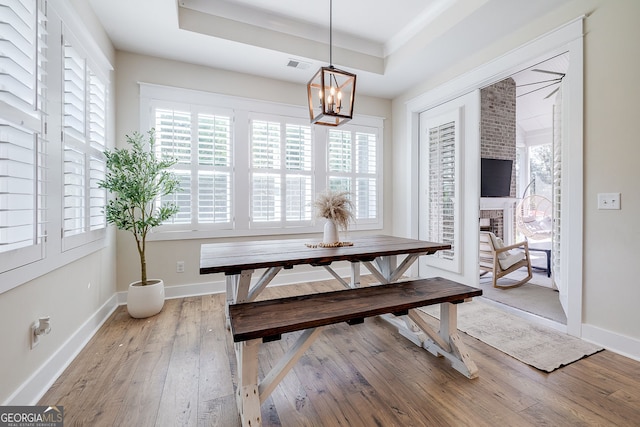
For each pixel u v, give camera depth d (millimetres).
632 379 1627
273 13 2801
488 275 4215
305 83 3654
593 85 2025
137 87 2936
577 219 2125
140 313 2531
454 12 2479
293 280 3707
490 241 3506
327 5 2674
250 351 1314
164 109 3029
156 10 2279
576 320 2143
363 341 2160
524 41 2486
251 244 2346
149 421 1337
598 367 1753
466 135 3207
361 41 3277
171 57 3010
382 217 4270
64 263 1757
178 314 2648
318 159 3822
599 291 2014
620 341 1902
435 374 1714
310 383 1633
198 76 3164
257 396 1315
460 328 2328
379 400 1481
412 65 3207
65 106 1812
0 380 1229
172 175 3021
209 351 1994
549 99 5590
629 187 1861
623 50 1873
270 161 3514
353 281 2693
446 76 3316
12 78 1250
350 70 3305
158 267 3037
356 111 4074
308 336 1442
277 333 1275
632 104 1841
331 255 1880
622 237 1896
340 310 1483
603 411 1379
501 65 2684
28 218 1427
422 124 3848
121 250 2908
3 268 1221
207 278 3242
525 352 1938
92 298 2262
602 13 1971
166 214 2662
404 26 3008
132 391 1555
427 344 1994
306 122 3732
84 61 2078
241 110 3361
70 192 1936
